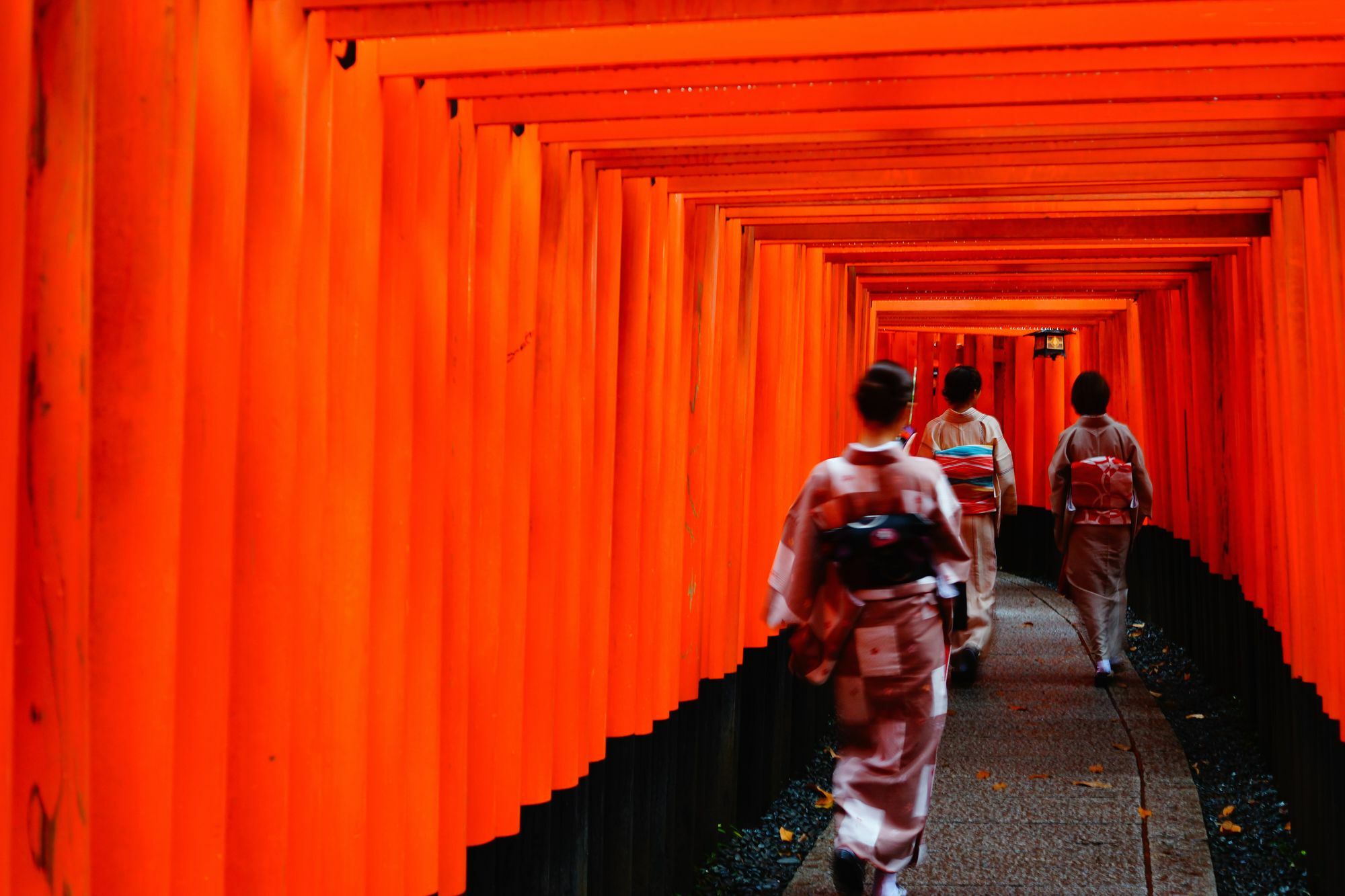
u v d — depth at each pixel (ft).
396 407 8.64
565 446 11.82
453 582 9.59
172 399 6.07
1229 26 8.05
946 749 20.57
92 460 5.88
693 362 15.89
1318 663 14.76
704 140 11.27
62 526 5.55
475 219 10.13
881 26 8.36
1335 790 13.84
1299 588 15.65
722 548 16.81
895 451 13.35
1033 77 9.98
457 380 9.58
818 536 13.43
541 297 11.34
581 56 8.48
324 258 7.67
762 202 15.57
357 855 8.12
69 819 5.57
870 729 13.33
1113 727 21.85
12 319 5.13
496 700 10.45
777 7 7.45
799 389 19.89
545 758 11.29
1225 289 22.12
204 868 6.49
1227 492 22.80
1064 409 42.14
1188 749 20.59
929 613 13.33
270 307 7.14
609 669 13.50
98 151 5.89
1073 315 35.68
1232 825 16.93
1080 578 25.40
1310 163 14.03
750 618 18.43
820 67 9.26
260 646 7.05
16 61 5.11
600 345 12.96
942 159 13.43
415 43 8.50
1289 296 15.25
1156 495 30.40
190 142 6.08
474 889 10.19
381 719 8.54
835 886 13.33
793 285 19.48
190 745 6.43
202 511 6.46
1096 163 13.08
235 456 6.61
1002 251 22.53
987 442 26.45
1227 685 23.00
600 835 12.87
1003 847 16.14
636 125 11.07
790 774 20.54
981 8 7.39
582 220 12.26
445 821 9.59
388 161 8.68
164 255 6.04
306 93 7.47
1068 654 28.55
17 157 5.12
